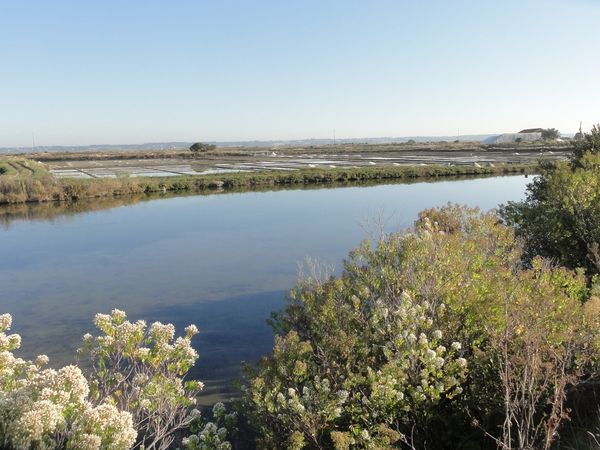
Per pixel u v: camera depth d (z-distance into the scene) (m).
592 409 4.85
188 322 11.05
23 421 3.24
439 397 4.59
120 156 96.12
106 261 17.22
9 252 19.05
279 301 12.33
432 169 48.34
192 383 4.83
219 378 8.16
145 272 15.56
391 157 76.12
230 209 29.52
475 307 5.30
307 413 4.41
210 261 16.72
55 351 9.45
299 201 32.19
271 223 24.02
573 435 4.47
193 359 4.74
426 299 5.57
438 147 111.06
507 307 4.73
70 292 13.59
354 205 29.30
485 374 4.82
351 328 5.60
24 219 27.61
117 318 4.77
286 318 6.32
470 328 5.33
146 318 11.41
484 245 7.21
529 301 5.18
